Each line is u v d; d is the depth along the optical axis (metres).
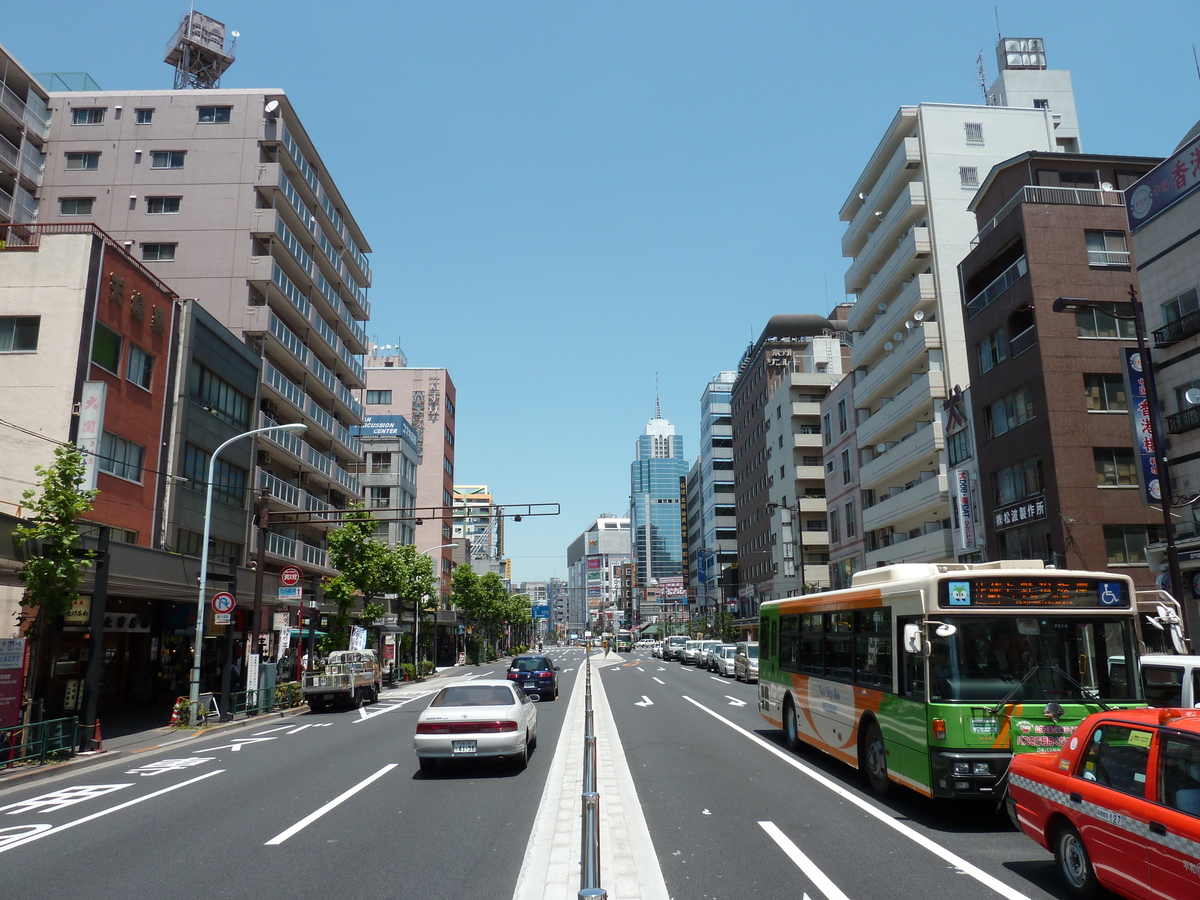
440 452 78.94
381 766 14.00
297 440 42.47
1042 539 28.73
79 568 16.64
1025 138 42.22
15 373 23.30
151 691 28.83
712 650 47.38
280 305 44.88
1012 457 30.58
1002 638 9.35
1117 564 27.16
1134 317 22.39
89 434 23.22
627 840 8.28
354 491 52.94
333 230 52.72
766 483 76.31
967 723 8.93
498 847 8.20
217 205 42.97
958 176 41.38
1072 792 6.38
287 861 7.82
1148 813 5.51
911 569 10.70
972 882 6.83
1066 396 28.41
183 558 23.91
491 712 13.03
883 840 8.34
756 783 11.79
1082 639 9.48
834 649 12.91
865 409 49.94
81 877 7.42
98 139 43.91
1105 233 29.95
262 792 11.77
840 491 53.84
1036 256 29.52
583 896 4.16
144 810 10.68
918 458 40.03
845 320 79.44
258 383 35.78
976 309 33.56
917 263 41.91
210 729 20.95
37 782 13.54
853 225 49.69
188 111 44.22
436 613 63.78
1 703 14.37
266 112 44.09
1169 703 11.32
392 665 40.69
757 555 79.69
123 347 25.73
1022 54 50.06
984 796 8.74
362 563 35.88
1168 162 23.03
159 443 27.53
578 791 11.17
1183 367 22.34
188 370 29.20
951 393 36.19
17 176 41.91
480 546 136.75
